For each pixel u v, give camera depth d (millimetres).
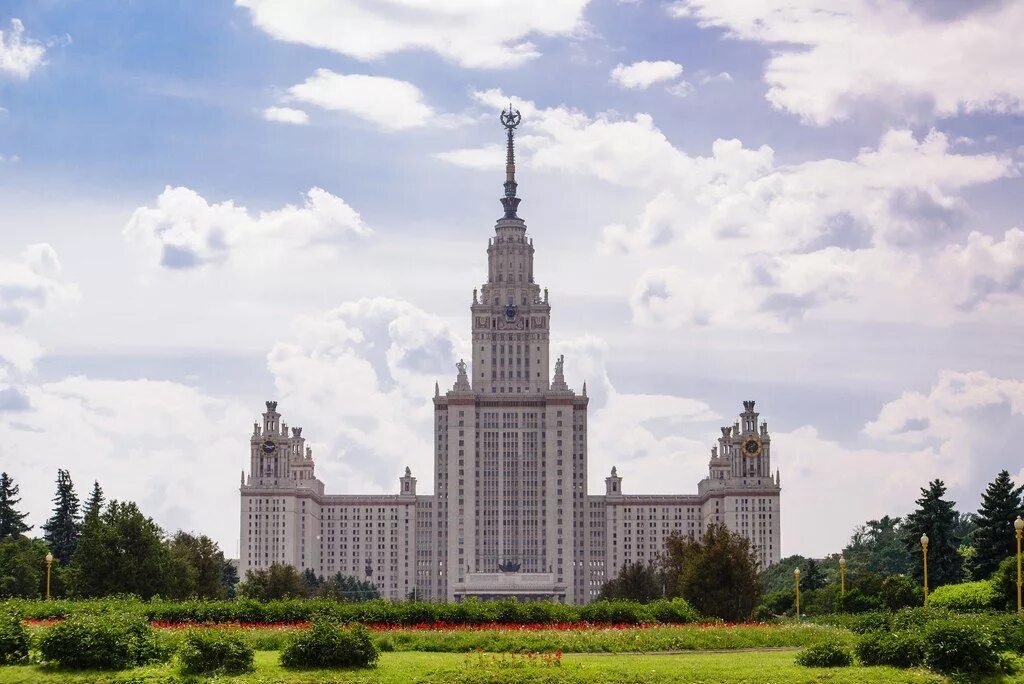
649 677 94938
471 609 134625
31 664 96188
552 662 99812
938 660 94125
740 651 116812
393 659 104188
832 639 110938
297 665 97438
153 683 91000
